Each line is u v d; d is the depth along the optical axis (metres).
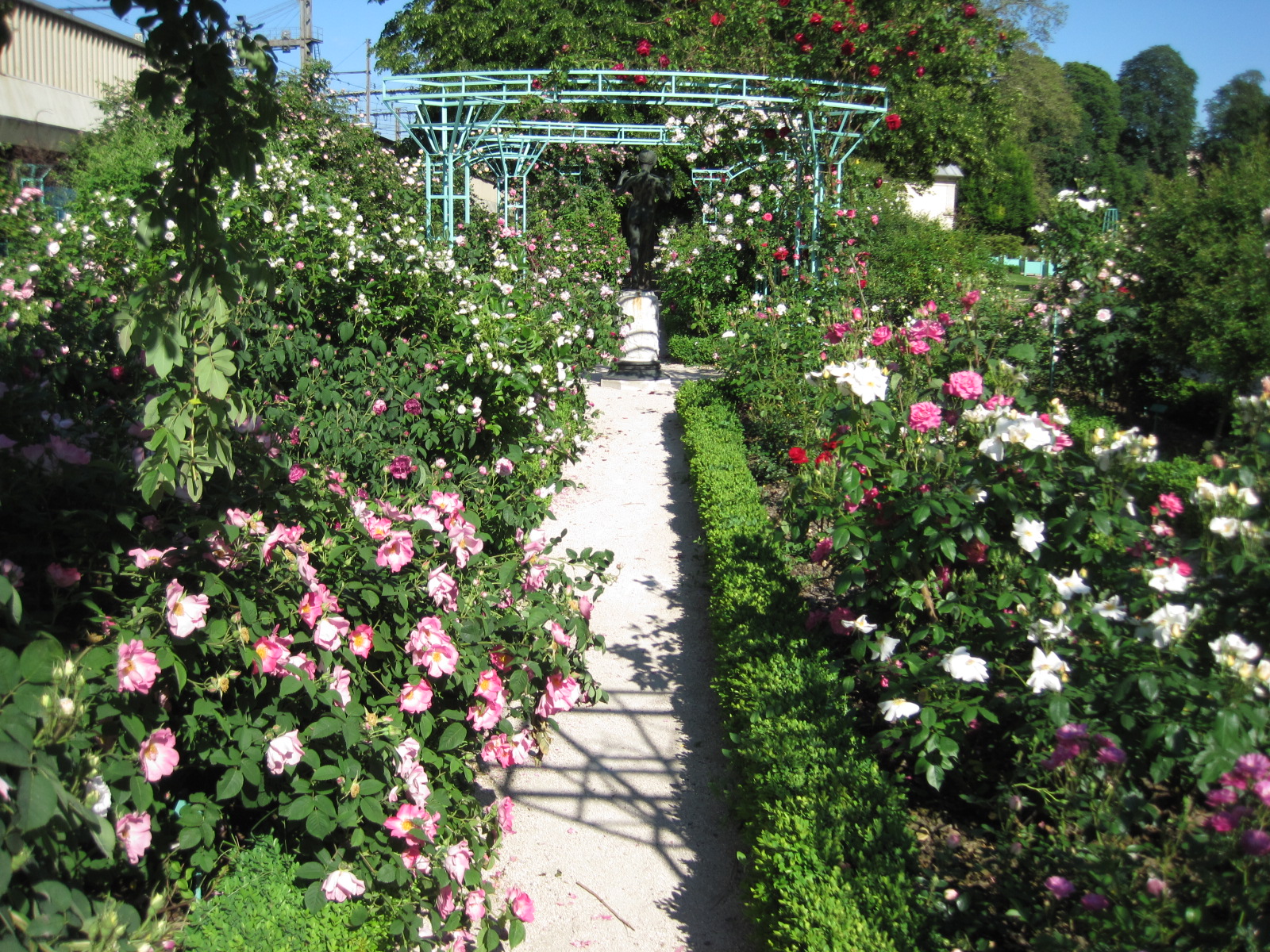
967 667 2.76
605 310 11.72
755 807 3.12
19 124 12.92
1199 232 7.75
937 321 4.48
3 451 2.29
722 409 8.57
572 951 2.88
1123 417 8.98
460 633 2.75
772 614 4.31
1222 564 2.50
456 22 17.55
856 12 9.28
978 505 3.17
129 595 2.41
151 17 2.31
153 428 2.35
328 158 12.70
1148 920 1.95
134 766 1.92
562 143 12.69
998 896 2.48
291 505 2.73
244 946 2.02
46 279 6.22
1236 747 2.13
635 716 4.27
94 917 1.67
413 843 2.34
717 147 11.24
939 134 16.67
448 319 5.50
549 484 5.95
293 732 2.17
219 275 2.38
